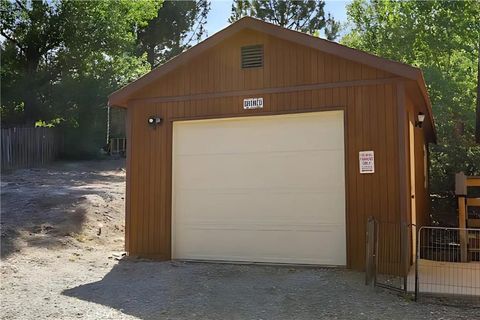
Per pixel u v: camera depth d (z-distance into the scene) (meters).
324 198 7.88
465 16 20.41
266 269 7.77
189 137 8.80
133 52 30.41
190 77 8.77
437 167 16.14
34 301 6.02
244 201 8.38
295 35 7.93
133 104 9.16
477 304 5.81
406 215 7.23
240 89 8.41
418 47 22.05
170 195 8.77
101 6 24.61
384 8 23.52
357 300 5.95
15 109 25.48
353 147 7.61
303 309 5.62
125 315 5.46
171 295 6.29
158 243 8.78
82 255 8.95
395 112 7.39
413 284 6.64
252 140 8.40
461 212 8.72
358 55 7.50
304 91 7.98
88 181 17.66
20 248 8.88
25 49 24.41
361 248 7.48
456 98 18.33
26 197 12.62
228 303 5.90
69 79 24.36
